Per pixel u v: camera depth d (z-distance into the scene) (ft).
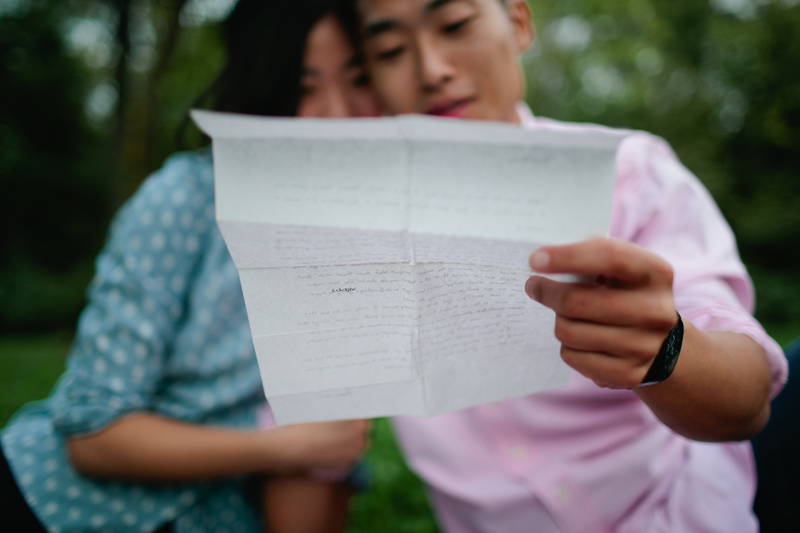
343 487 4.73
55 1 46.21
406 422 4.61
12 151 50.83
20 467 3.67
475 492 4.16
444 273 2.19
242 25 4.66
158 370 3.87
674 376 2.26
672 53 47.39
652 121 48.52
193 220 4.06
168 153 40.83
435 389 2.51
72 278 42.37
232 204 1.99
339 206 1.97
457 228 1.93
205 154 4.36
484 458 4.24
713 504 3.72
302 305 2.24
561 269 1.88
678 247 3.43
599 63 48.93
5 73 49.52
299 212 1.99
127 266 3.87
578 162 1.85
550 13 45.91
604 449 3.92
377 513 7.46
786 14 43.57
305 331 2.29
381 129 1.87
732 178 46.70
